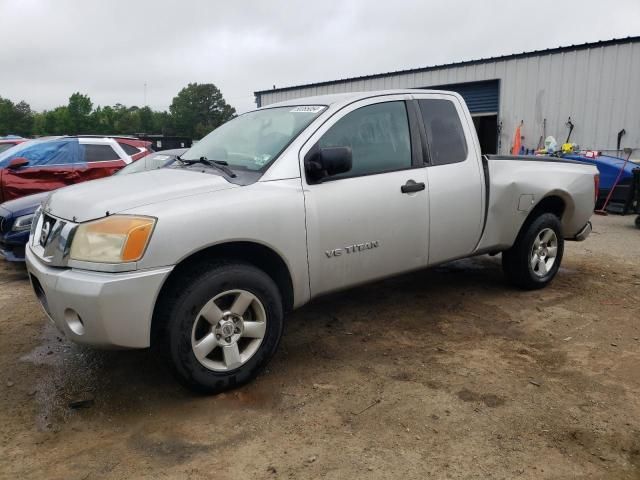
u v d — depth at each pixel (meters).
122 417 3.17
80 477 2.63
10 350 4.15
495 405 3.25
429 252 4.40
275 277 3.71
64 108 92.44
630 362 3.85
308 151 3.76
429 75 18.78
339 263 3.85
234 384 3.40
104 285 2.91
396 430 2.99
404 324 4.58
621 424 3.05
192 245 3.12
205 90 108.19
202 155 4.27
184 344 3.16
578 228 5.75
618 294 5.41
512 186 4.89
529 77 16.33
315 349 4.08
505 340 4.24
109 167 9.18
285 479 2.60
